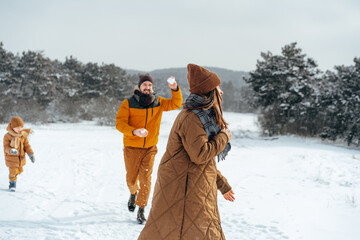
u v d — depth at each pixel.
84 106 39.97
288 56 29.02
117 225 4.32
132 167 4.66
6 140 5.82
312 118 26.67
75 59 66.31
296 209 5.35
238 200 5.89
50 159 9.86
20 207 4.92
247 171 9.19
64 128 28.58
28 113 35.00
